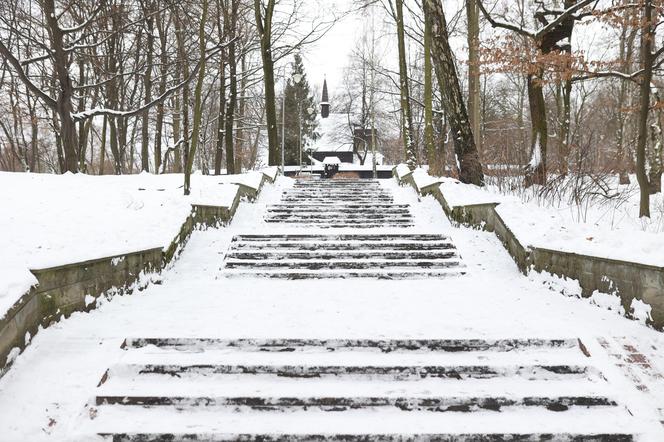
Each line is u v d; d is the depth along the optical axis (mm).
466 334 5391
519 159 12977
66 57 16375
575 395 4383
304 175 44406
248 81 27750
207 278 8164
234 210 12133
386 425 4117
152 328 5547
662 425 4051
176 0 14891
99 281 6340
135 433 3992
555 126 25297
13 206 8250
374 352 5207
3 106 25047
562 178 11008
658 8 8773
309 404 4383
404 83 20734
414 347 5246
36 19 16734
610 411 4301
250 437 3994
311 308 6461
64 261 5621
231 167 21375
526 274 7949
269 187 16344
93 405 4328
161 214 9203
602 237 6695
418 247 9406
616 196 10812
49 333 5203
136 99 26078
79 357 4859
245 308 6438
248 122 33188
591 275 6457
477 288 7461
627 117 21062
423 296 7047
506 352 5176
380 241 9672
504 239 9055
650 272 5375
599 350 5031
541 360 4914
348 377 4785
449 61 13336
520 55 11055
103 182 11500
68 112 13812
